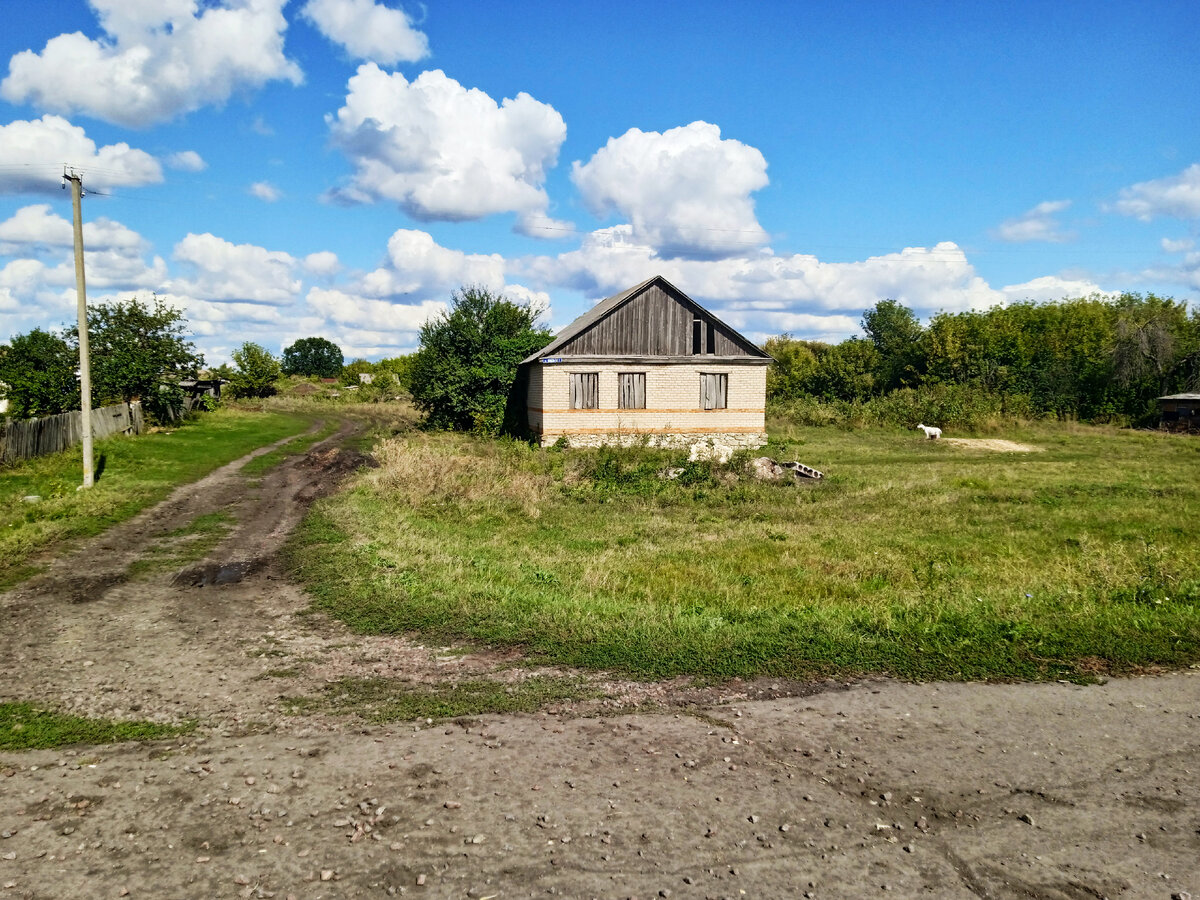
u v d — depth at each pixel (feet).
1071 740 17.43
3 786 15.14
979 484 59.77
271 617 26.71
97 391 98.17
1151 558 33.35
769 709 18.97
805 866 12.80
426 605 26.94
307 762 16.17
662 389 85.76
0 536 38.55
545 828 13.76
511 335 107.76
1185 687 20.34
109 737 17.40
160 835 13.50
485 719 18.31
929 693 19.99
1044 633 23.86
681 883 12.32
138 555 36.52
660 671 21.20
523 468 61.16
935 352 156.97
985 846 13.42
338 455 79.92
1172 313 149.18
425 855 12.98
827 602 27.86
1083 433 115.03
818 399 163.43
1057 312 165.48
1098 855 13.19
